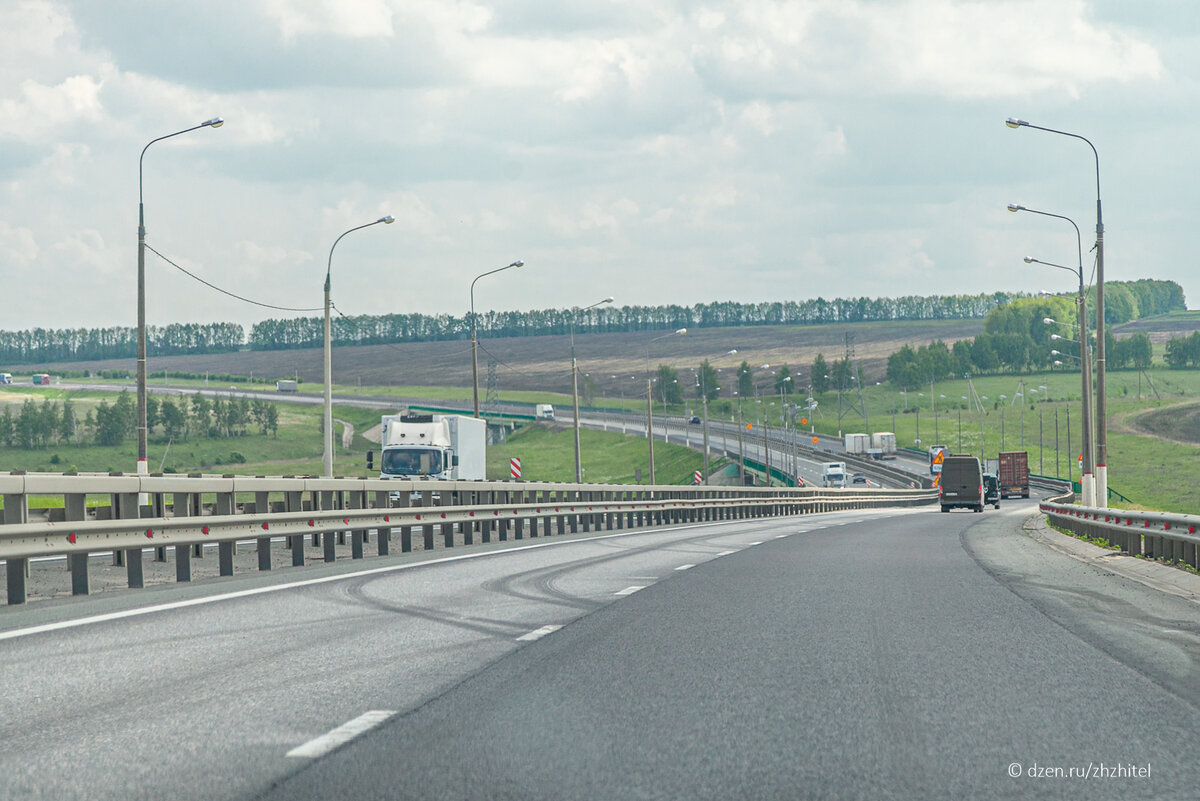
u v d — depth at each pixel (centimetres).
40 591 2036
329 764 848
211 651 1369
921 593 2075
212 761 856
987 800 762
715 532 4716
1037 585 2259
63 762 855
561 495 4672
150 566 2594
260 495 2511
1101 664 1305
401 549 3409
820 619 1703
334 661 1309
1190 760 870
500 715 1023
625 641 1474
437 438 7181
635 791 779
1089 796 773
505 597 1975
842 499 11181
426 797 763
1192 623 1698
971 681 1198
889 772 831
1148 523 2953
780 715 1027
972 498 9838
